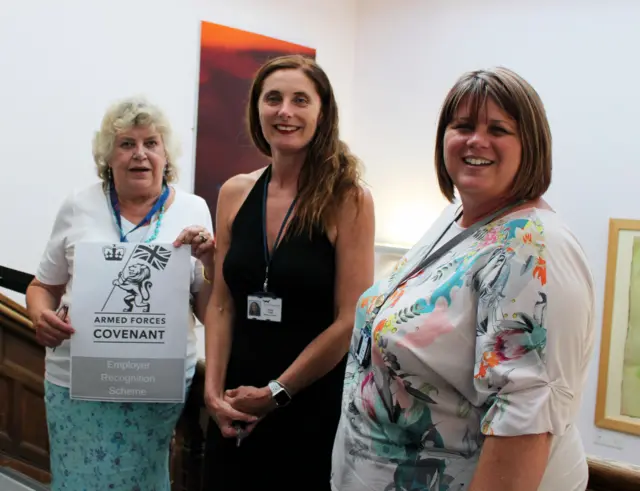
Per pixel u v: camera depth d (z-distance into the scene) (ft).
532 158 3.39
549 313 3.04
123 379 5.45
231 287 5.34
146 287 5.45
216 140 13.23
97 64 10.93
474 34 14.79
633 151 12.89
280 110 5.02
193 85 12.65
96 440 5.60
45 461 8.29
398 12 15.94
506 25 14.32
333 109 5.23
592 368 13.55
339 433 4.15
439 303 3.41
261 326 5.14
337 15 16.05
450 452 3.48
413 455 3.58
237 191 5.58
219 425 5.19
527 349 3.06
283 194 5.30
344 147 5.31
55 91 10.40
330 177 5.05
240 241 5.28
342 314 5.01
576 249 3.19
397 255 15.76
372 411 3.75
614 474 3.97
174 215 5.86
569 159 13.71
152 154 5.57
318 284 4.99
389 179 16.44
